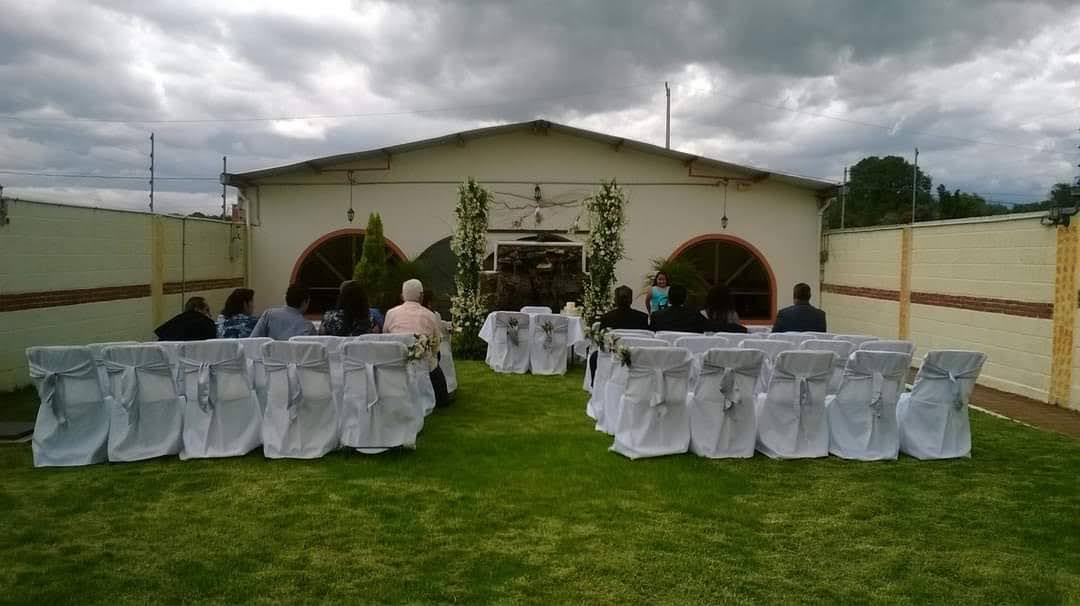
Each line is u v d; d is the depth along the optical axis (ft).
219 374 19.53
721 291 28.35
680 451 20.21
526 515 15.72
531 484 17.72
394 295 44.75
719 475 18.57
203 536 14.47
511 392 29.53
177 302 41.81
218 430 19.63
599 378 24.54
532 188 49.14
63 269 31.60
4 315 28.02
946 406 20.49
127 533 14.60
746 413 20.18
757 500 16.85
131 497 16.58
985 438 23.03
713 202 49.44
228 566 13.16
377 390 19.75
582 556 13.71
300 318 23.67
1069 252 28.02
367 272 44.39
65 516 15.47
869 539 14.71
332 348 20.92
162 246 40.04
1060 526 15.51
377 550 13.89
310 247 49.26
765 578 12.95
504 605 11.87
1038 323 29.73
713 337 22.88
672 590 12.45
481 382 31.73
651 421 20.11
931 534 15.02
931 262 37.55
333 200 49.11
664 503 16.55
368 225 44.98
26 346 29.32
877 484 18.10
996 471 19.34
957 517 15.96
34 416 24.29
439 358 26.63
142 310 38.22
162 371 19.49
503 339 34.42
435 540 14.37
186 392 19.69
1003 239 31.99
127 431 19.27
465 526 15.08
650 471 18.78
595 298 37.45
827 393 21.91
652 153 48.78
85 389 19.26
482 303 39.37
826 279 49.75
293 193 49.14
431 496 16.81
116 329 35.83
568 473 18.61
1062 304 28.35
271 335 23.24
